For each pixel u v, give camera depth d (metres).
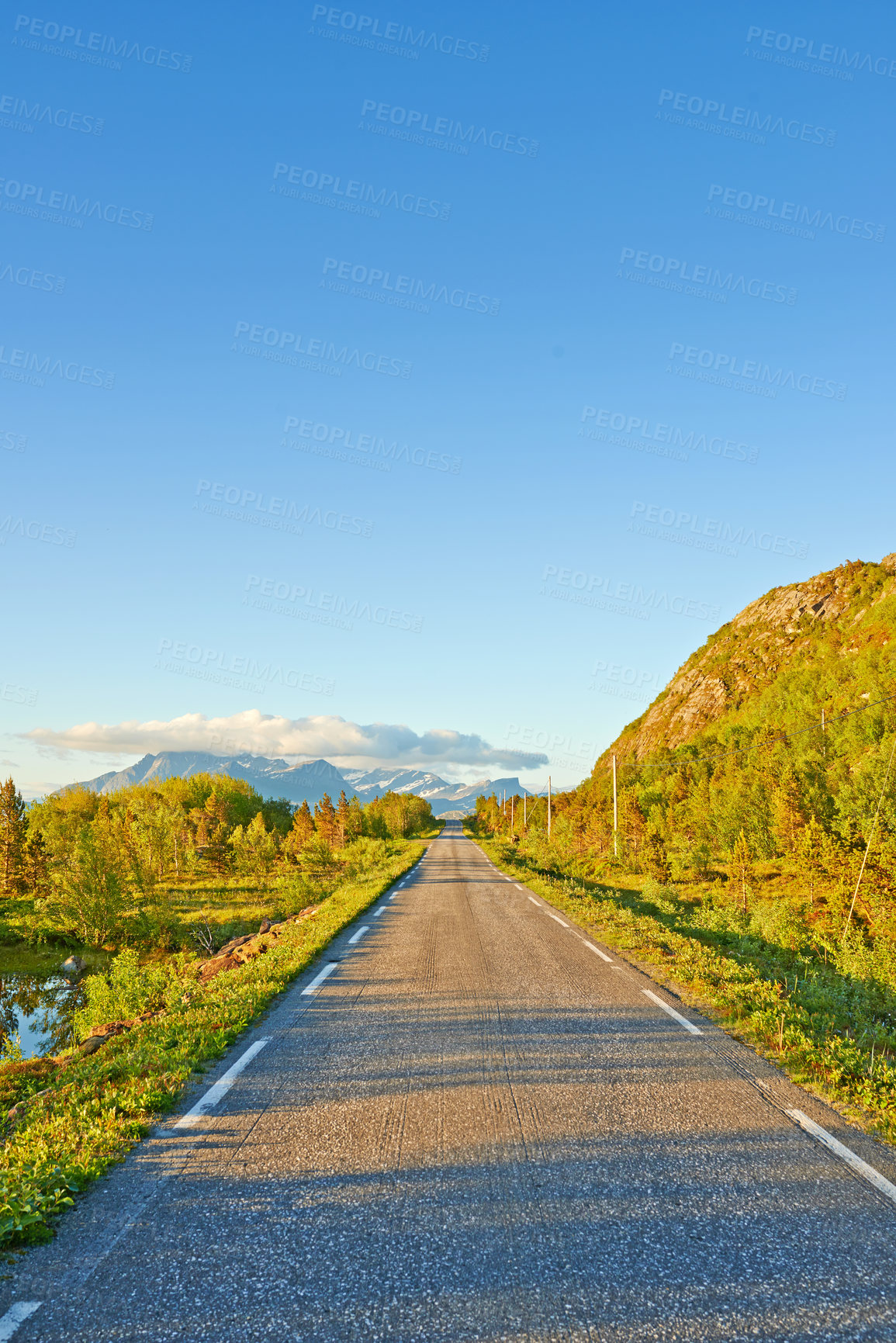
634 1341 2.92
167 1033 7.54
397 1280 3.32
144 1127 5.10
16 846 48.28
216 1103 5.57
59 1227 3.82
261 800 110.75
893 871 20.69
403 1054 6.73
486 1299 3.18
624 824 45.69
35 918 34.22
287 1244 3.63
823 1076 6.18
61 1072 8.08
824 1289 3.27
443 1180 4.28
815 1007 9.09
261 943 16.72
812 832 25.34
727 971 10.20
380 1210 3.94
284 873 49.09
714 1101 5.58
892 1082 5.96
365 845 55.12
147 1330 3.01
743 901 25.72
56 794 85.06
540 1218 3.85
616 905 18.69
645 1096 5.69
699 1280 3.32
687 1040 7.16
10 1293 3.28
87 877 31.20
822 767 45.22
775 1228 3.77
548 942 13.12
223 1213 3.94
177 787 103.38
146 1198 4.12
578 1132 4.98
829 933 18.20
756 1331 2.98
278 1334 2.97
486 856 45.72
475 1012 8.23
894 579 115.38
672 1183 4.25
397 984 9.70
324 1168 4.45
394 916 17.03
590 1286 3.27
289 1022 7.92
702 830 47.19
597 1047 6.92
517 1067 6.36
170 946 29.05
